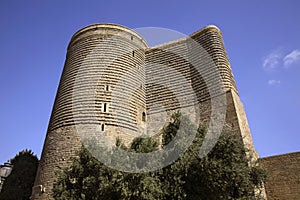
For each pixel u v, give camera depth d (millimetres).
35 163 44125
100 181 16641
